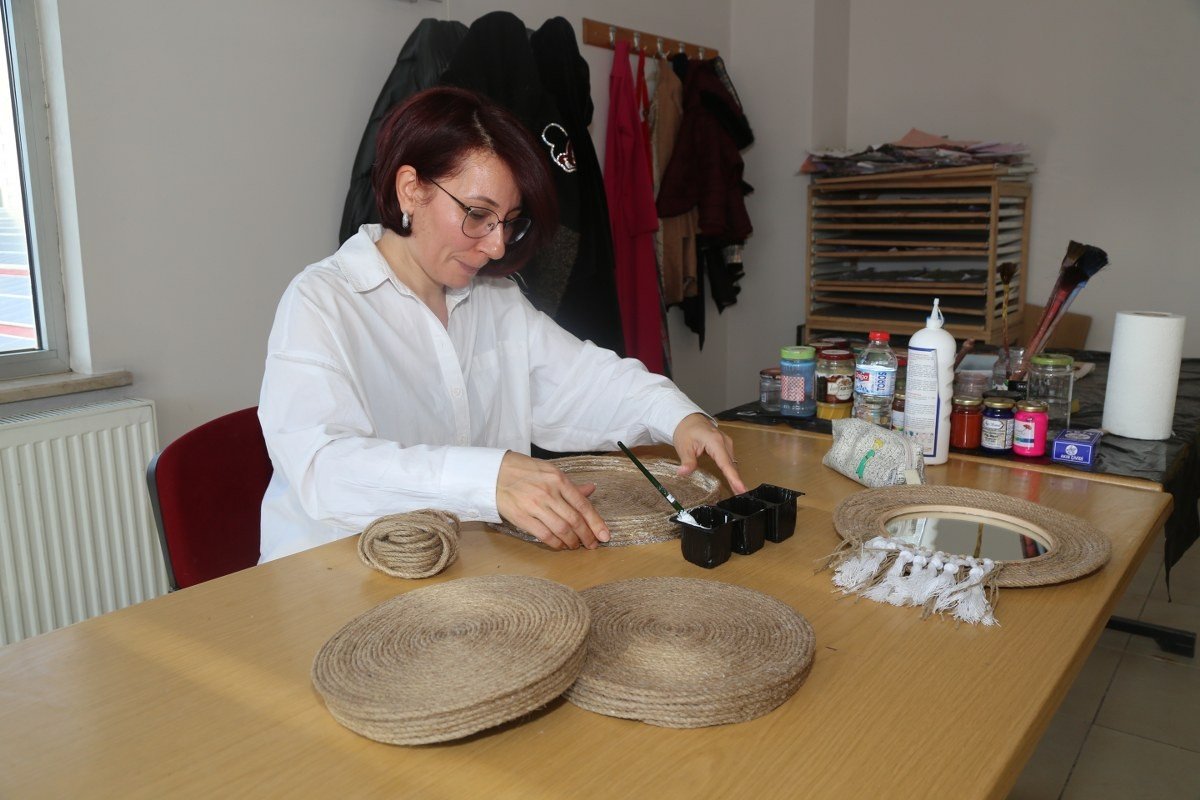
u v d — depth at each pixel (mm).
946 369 1419
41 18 1926
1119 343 1597
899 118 3949
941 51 3803
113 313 2070
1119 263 3551
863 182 3506
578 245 2607
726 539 1029
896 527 1102
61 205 2006
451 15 2754
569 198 2516
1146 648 2373
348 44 2488
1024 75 3637
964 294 3303
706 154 3451
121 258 2068
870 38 3963
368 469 1090
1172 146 3387
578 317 2711
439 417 1470
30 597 1897
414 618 810
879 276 3578
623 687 709
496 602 829
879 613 899
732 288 3826
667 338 3490
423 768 654
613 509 1192
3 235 2004
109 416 1981
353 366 1262
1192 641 2326
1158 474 1369
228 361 2314
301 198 2426
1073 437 1447
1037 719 715
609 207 3207
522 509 1045
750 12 3914
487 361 1574
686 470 1312
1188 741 1959
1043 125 3623
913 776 636
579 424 1598
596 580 986
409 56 2463
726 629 817
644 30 3467
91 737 696
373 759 665
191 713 730
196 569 1271
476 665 712
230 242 2277
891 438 1310
